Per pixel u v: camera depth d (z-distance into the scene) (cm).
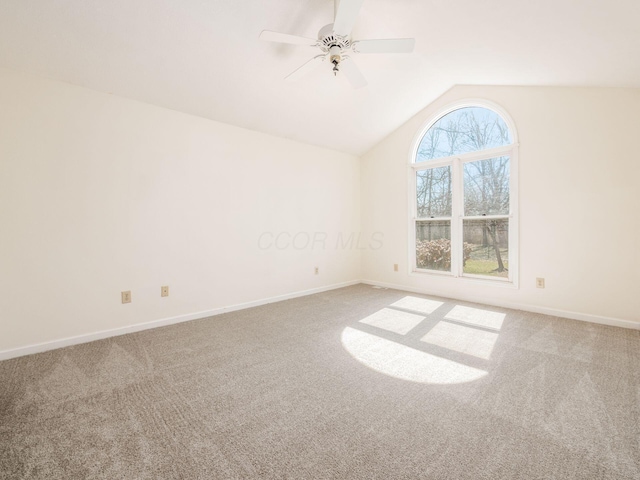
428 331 269
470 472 114
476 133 365
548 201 307
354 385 181
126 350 234
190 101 292
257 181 364
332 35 189
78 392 174
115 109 263
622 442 129
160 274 291
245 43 239
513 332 262
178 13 204
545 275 312
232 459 123
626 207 267
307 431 140
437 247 410
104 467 119
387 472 115
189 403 163
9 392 174
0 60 212
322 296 408
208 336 263
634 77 239
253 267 361
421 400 164
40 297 232
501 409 154
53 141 235
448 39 252
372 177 476
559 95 297
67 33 204
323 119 372
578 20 183
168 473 116
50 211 235
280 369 202
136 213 275
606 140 274
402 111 396
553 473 113
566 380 182
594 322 284
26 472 117
